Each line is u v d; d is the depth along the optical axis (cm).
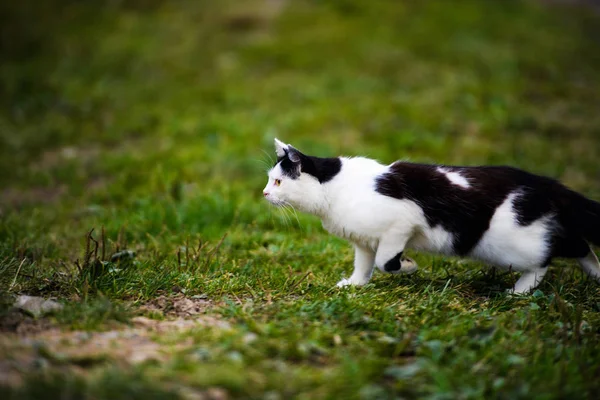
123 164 843
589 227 451
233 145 917
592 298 448
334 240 600
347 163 476
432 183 450
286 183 475
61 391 278
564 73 1219
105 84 1205
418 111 1029
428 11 1457
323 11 1456
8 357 315
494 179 452
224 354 326
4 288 426
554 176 786
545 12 1552
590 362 336
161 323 385
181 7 1527
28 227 620
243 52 1305
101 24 1468
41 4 1550
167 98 1139
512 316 398
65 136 982
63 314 378
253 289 450
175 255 531
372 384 308
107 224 631
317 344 343
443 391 299
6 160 879
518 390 301
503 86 1135
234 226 649
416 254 547
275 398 289
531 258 447
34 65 1295
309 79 1186
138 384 285
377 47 1283
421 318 393
